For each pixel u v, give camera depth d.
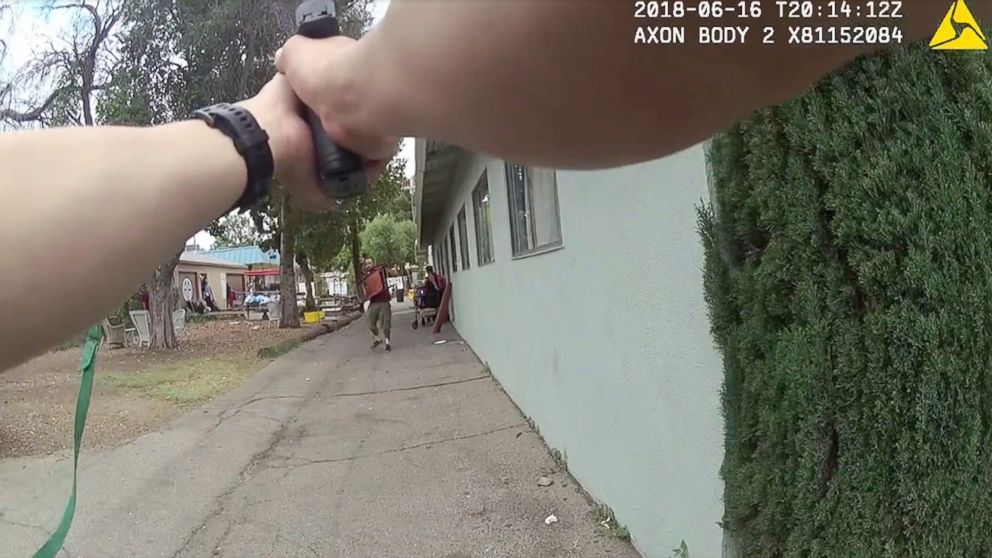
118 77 12.37
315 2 0.71
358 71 0.59
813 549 1.65
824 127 1.58
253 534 4.09
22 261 0.53
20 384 10.15
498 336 7.93
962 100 1.47
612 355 3.51
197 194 0.60
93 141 0.59
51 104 12.50
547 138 0.54
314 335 18.39
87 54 12.50
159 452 6.05
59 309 0.55
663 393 2.85
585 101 0.50
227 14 11.82
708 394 2.41
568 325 4.42
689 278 2.49
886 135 1.50
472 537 3.76
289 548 3.86
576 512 3.96
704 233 2.06
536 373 5.62
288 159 0.66
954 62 1.47
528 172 5.61
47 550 1.10
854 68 1.54
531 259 5.47
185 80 12.52
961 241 1.43
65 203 0.55
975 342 1.43
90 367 0.95
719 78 0.51
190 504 4.69
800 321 1.69
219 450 6.09
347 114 0.62
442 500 4.38
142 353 14.31
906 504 1.48
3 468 5.59
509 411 6.68
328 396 8.59
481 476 4.78
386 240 47.72
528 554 3.47
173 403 8.50
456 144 0.60
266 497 4.77
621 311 3.30
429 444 5.79
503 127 0.53
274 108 0.67
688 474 2.64
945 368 1.42
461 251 12.91
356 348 14.09
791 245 1.69
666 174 2.62
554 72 0.49
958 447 1.43
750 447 1.92
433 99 0.54
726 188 1.92
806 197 1.64
